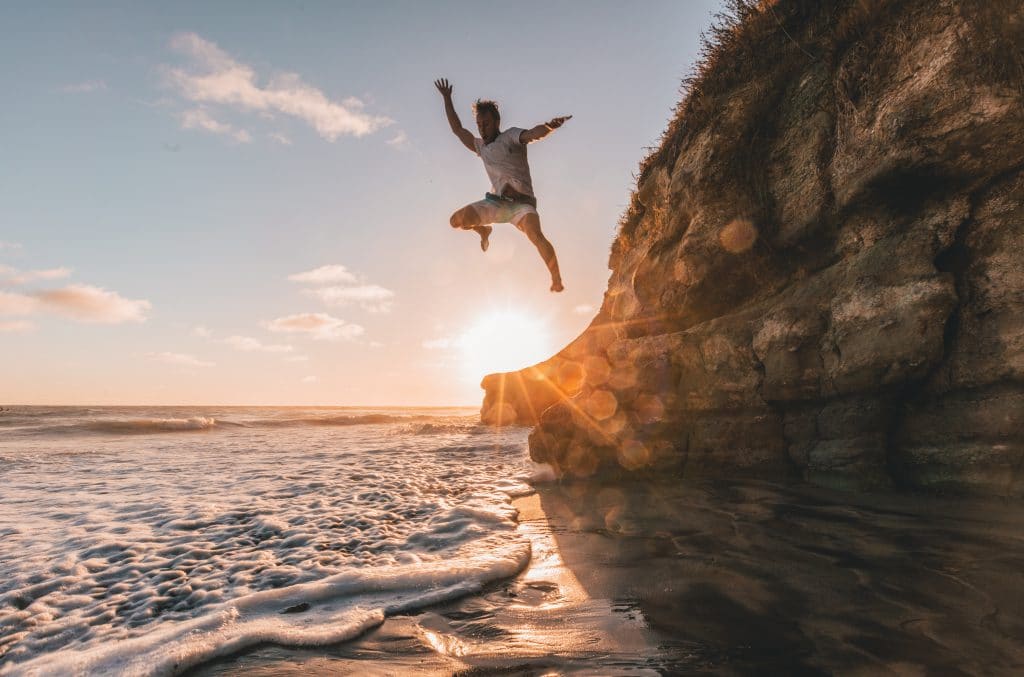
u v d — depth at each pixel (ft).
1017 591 9.28
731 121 22.76
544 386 68.85
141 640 9.72
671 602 10.16
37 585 13.11
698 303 25.07
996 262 14.98
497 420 72.90
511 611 10.51
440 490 24.17
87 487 27.07
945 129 15.40
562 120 15.38
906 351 15.61
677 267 25.32
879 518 14.14
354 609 10.81
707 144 23.29
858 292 17.28
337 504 21.45
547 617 10.08
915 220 16.93
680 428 23.32
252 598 11.52
